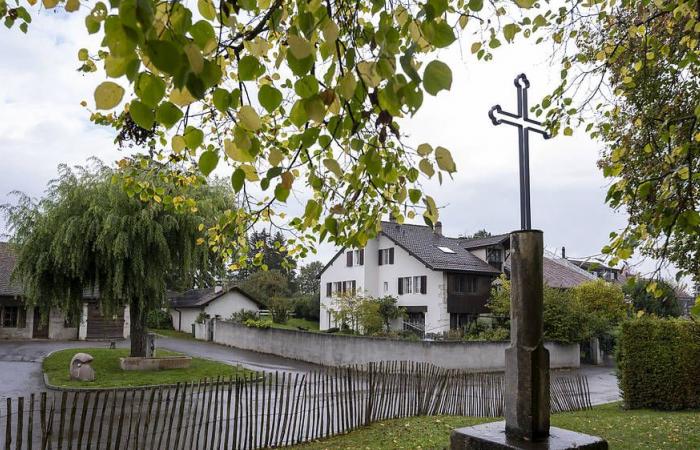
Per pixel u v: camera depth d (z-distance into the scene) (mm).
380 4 2664
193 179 6441
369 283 38750
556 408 12227
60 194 17938
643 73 6336
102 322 34750
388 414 10648
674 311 20234
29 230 18031
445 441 8047
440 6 2137
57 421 10781
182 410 7832
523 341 4734
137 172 6746
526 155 5250
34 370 19266
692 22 4324
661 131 4754
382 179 3131
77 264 17203
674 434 8531
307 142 2623
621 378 12984
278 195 2600
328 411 9359
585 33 5820
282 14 3090
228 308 43531
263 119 4773
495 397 12133
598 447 4555
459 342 21594
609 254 3928
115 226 17016
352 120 2646
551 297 25656
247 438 9008
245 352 29406
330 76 2469
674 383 12281
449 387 11695
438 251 36250
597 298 28750
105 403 7324
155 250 17875
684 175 3729
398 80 2029
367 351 22484
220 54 2996
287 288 54000
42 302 18219
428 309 34188
